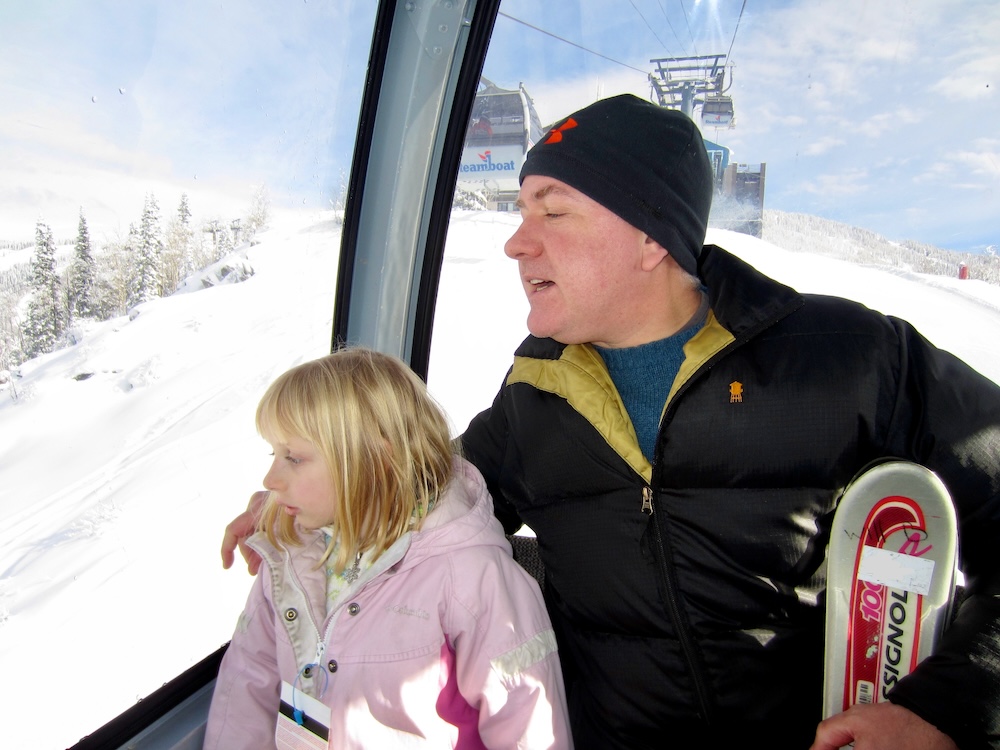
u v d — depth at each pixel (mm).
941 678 836
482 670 1034
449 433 1252
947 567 959
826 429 1021
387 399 1120
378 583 1070
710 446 1059
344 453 1058
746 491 1055
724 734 1083
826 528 1088
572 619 1225
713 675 1063
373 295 2020
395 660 1031
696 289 1207
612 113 1051
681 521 1079
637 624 1113
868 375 1018
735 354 1067
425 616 1051
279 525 1162
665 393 1143
